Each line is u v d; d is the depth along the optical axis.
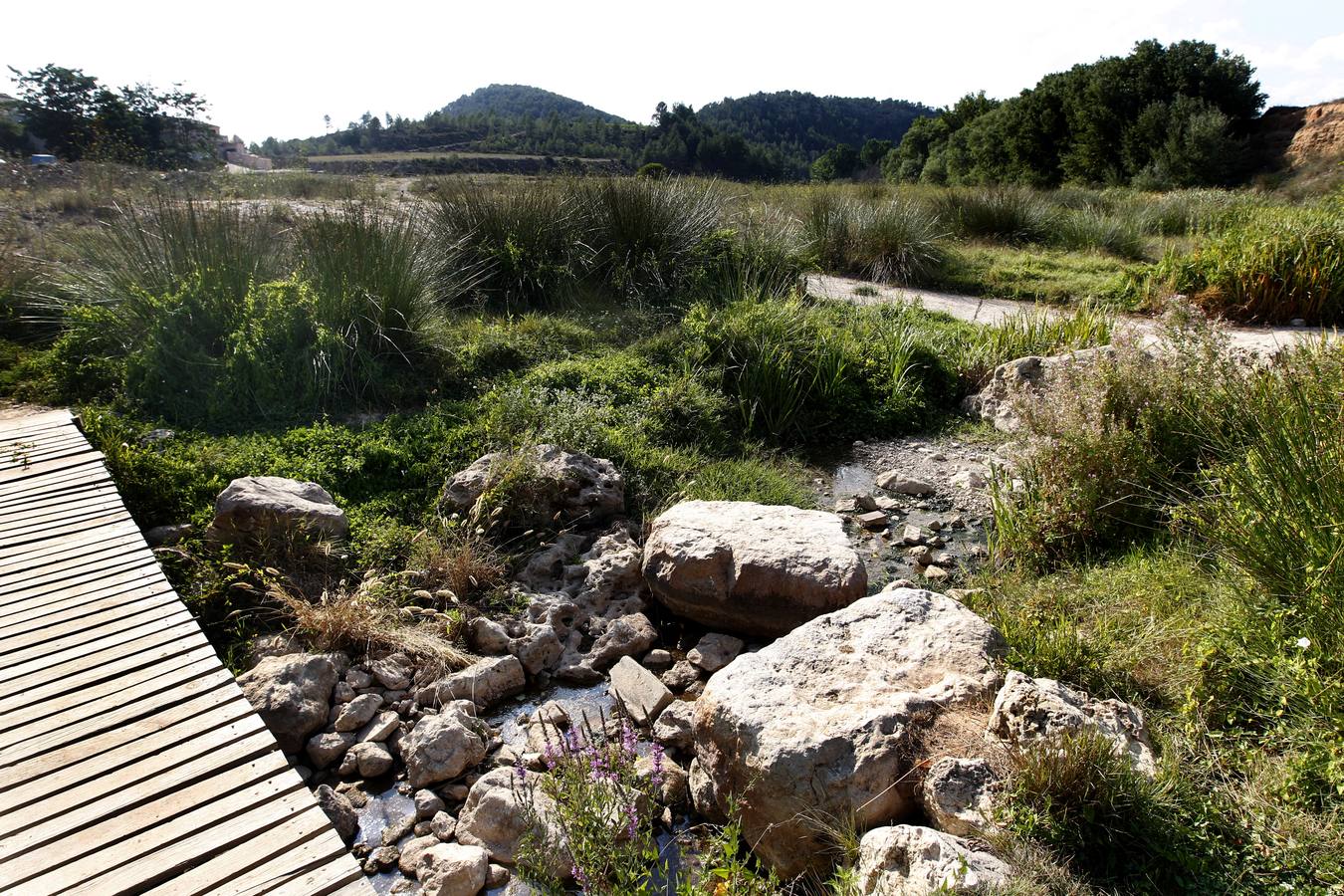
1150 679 3.27
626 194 9.62
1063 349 7.44
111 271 7.05
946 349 8.04
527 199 9.52
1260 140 27.05
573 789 2.73
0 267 7.49
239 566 4.36
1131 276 10.30
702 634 4.51
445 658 4.07
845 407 7.17
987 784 2.66
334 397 6.43
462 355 7.23
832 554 4.30
